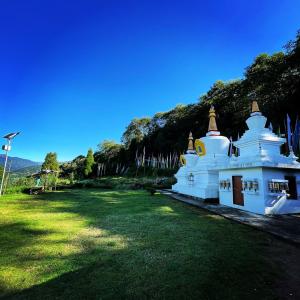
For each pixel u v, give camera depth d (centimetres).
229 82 4909
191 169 1942
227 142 1847
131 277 498
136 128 7694
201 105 5234
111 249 661
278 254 637
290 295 445
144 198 1894
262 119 1348
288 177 1240
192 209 1345
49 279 491
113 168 7406
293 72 3309
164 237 776
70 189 3133
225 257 608
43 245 698
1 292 447
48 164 5509
